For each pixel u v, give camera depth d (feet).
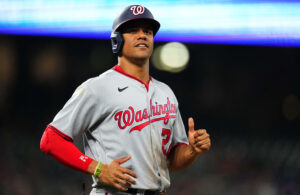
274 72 247.29
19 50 228.22
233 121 239.30
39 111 225.56
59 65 236.22
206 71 253.03
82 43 238.48
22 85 228.02
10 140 155.84
